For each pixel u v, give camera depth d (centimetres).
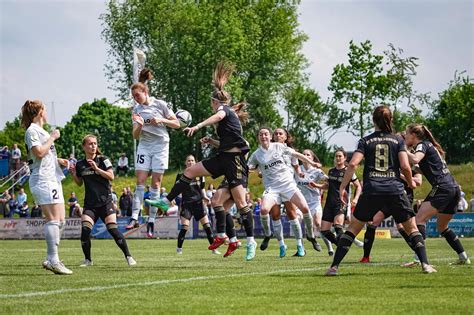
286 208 1533
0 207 4134
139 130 1260
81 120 10800
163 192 3284
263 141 1480
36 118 1027
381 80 5691
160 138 1284
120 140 10719
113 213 1259
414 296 750
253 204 3500
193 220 3284
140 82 1291
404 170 948
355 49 6028
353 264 1239
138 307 683
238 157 1188
